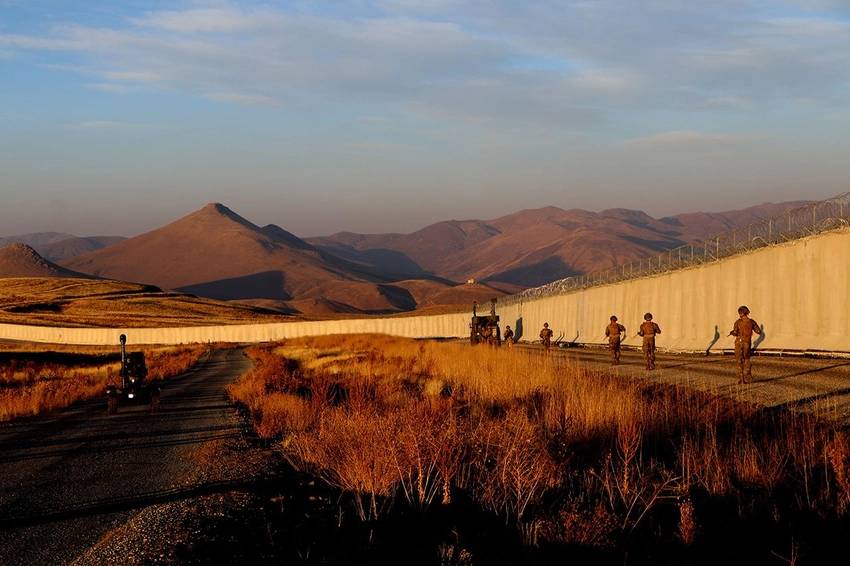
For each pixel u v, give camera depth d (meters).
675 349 39.34
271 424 16.86
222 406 23.44
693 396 16.91
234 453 13.85
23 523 9.40
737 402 15.49
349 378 28.84
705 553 8.14
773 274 32.72
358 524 9.01
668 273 42.72
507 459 10.65
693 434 12.95
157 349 90.75
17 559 7.81
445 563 7.77
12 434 18.73
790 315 31.36
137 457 14.12
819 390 17.36
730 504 9.50
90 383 34.97
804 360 26.44
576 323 57.22
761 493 9.70
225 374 41.38
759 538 8.44
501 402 17.97
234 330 127.81
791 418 13.55
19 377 40.97
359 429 13.00
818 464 10.45
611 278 53.06
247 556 7.50
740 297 35.12
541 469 10.47
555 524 8.74
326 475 11.71
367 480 10.56
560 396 16.28
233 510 9.16
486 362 25.72
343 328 117.25
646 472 10.86
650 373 24.50
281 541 8.12
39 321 166.38
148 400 25.33
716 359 30.28
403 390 22.33
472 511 9.60
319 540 8.28
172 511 9.10
